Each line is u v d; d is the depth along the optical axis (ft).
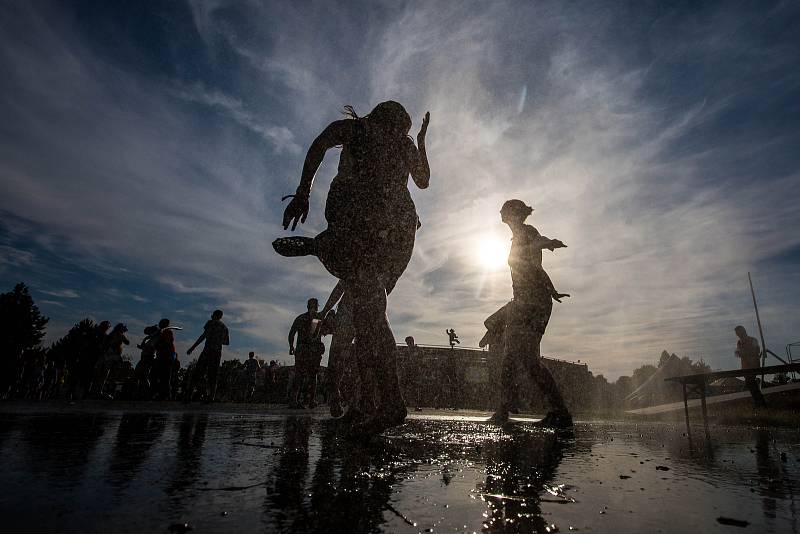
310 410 24.31
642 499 4.09
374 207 8.38
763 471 5.94
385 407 7.37
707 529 3.19
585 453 7.72
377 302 7.92
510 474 5.18
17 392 44.75
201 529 2.83
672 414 31.91
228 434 8.46
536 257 17.76
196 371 34.24
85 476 4.17
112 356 34.71
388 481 4.49
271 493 3.82
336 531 2.90
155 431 8.48
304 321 30.14
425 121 9.78
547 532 3.01
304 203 9.00
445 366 63.62
